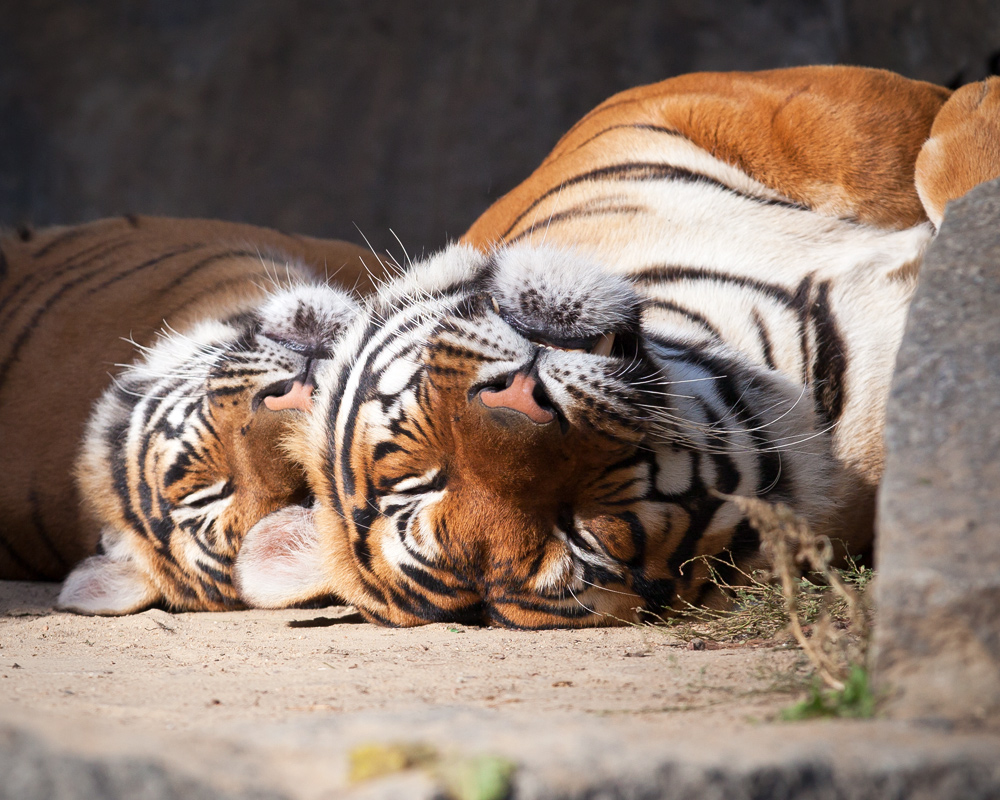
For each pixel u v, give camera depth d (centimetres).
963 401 446
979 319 483
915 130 838
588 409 601
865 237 809
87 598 846
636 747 308
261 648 659
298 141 2423
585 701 442
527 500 623
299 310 799
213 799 278
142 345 1019
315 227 2388
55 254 1171
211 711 447
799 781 292
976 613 368
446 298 670
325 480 726
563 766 293
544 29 2288
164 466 858
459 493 641
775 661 517
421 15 2389
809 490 696
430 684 508
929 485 414
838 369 740
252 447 802
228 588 847
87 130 2477
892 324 749
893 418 448
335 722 367
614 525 637
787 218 822
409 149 2359
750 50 2100
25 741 286
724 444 666
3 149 2472
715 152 862
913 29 1570
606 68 2245
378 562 692
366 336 713
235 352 820
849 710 375
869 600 574
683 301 776
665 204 846
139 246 1153
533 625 663
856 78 870
